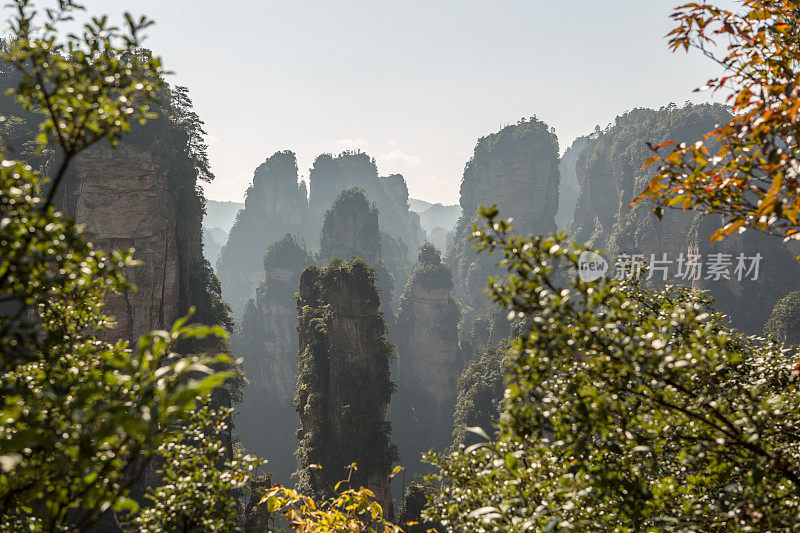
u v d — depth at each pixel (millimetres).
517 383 4457
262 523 38906
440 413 137750
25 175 3805
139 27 4043
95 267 3967
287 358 161000
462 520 5531
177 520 5281
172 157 62531
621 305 4406
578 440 4465
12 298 3762
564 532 4211
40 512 4254
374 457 57875
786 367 6496
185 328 2926
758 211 3951
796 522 3990
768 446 4805
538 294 4207
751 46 5145
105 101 3965
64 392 3562
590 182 197125
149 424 2627
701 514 4703
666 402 4426
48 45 3865
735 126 4445
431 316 141000
